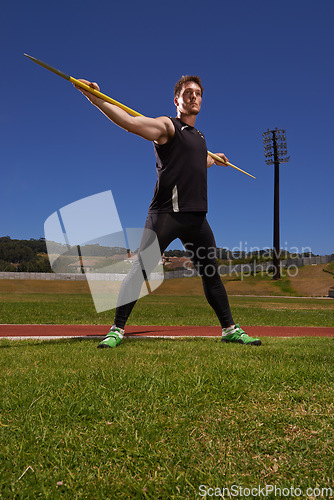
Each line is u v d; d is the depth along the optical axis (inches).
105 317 403.5
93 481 52.8
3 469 54.9
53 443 63.2
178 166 174.2
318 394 88.9
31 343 184.2
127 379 99.2
